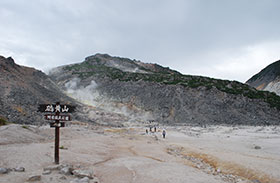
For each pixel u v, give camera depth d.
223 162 18.03
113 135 42.25
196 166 17.80
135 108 104.62
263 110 84.69
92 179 11.09
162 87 112.12
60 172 11.20
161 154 22.28
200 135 47.09
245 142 33.12
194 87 104.69
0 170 10.15
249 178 14.38
